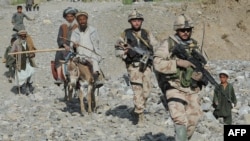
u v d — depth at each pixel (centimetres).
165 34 2519
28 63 1475
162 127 968
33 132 936
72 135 902
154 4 2883
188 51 686
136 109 975
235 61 1973
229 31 2622
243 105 1183
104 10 2855
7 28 2648
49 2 3706
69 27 1159
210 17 2725
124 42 963
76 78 1082
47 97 1366
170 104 689
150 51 957
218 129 937
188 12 2784
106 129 956
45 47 2305
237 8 2800
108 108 1154
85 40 1082
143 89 974
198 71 687
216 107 1003
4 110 1173
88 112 1093
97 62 1084
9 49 1692
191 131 714
